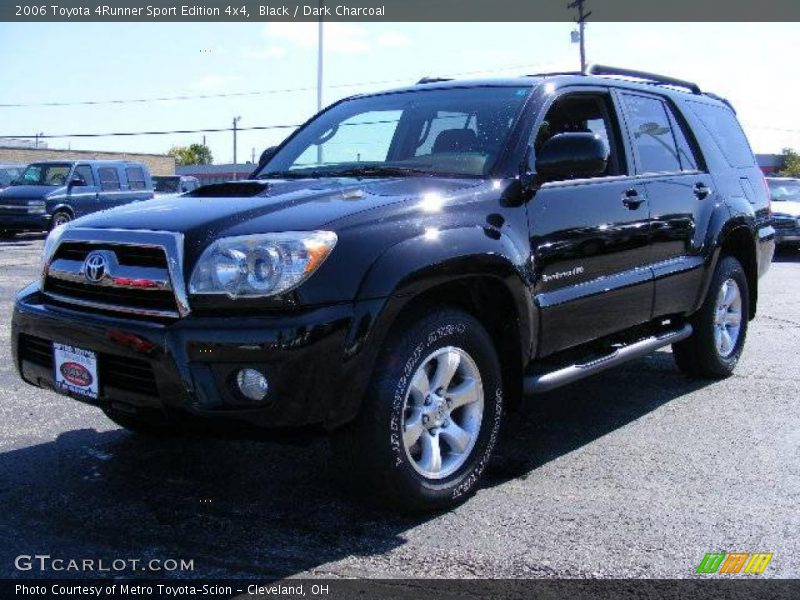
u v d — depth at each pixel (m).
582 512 3.33
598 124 4.51
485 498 3.48
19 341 3.49
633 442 4.25
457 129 4.08
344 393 2.89
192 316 2.89
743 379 5.64
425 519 3.25
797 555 2.94
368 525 3.19
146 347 2.89
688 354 5.44
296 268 2.83
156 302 2.99
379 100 4.67
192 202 3.40
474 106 4.17
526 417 4.73
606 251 4.15
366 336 2.89
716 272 5.35
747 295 5.75
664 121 5.12
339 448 3.08
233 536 3.08
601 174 4.35
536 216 3.71
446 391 3.34
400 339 3.08
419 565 2.85
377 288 2.93
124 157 50.62
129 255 3.08
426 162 3.97
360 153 4.33
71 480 3.64
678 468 3.85
